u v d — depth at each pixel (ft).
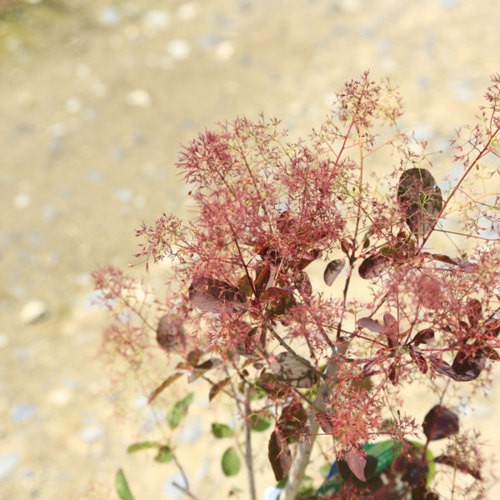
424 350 2.90
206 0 13.17
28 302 8.37
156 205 9.43
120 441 6.68
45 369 7.56
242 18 12.62
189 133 10.46
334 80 10.98
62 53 12.19
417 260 2.92
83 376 7.41
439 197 2.99
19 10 13.00
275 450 3.03
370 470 3.32
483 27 11.55
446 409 3.34
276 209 2.95
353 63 11.28
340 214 2.95
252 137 2.92
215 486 6.17
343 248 3.02
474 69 10.67
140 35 12.48
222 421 6.61
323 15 12.44
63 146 10.48
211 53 11.92
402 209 2.96
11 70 11.92
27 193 9.80
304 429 3.06
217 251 2.91
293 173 2.92
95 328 7.92
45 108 11.16
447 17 11.90
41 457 6.70
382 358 2.88
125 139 10.50
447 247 7.02
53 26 12.73
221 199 2.92
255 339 2.97
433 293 2.74
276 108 10.61
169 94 11.19
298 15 12.52
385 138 8.74
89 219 9.34
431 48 11.27
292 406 3.07
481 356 2.89
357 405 2.88
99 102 11.18
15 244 9.09
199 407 6.81
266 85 11.15
